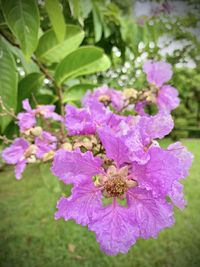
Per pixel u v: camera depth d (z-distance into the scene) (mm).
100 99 163
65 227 538
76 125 110
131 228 94
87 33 260
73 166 94
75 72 183
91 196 96
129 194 97
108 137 94
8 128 183
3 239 511
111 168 97
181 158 100
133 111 174
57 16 122
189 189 727
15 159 147
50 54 181
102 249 93
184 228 521
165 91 166
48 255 467
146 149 94
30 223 564
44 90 232
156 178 90
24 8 116
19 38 118
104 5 255
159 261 446
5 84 156
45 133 144
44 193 698
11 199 670
